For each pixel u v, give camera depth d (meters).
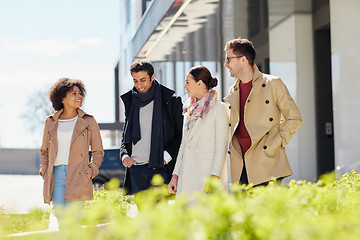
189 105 4.93
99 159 5.81
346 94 10.60
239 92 4.88
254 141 4.66
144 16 14.94
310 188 3.64
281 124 4.96
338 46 10.78
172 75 24.58
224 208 2.54
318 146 13.59
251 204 2.77
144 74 5.61
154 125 5.58
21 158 52.62
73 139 5.62
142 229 2.43
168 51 16.78
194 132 4.84
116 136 23.75
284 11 13.27
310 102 13.69
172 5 11.46
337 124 10.88
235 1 11.66
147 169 5.61
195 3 11.51
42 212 7.72
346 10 10.55
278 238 2.35
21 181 27.08
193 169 4.82
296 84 13.66
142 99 5.62
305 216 2.67
